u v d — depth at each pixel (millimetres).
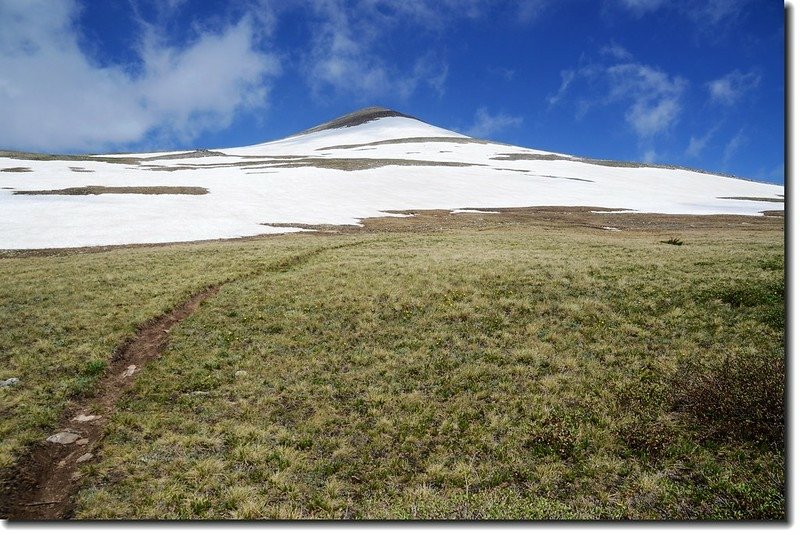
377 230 49844
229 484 10797
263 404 14133
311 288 24094
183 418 13367
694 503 9570
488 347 17516
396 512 9617
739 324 17719
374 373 15906
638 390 14016
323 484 10789
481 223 55281
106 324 19297
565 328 18719
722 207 73000
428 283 24203
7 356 16766
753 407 11820
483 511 9516
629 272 24719
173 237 42500
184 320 20438
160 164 119438
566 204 74375
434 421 13203
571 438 11984
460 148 163250
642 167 128875
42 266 28922
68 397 14336
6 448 11664
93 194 64875
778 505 9062
